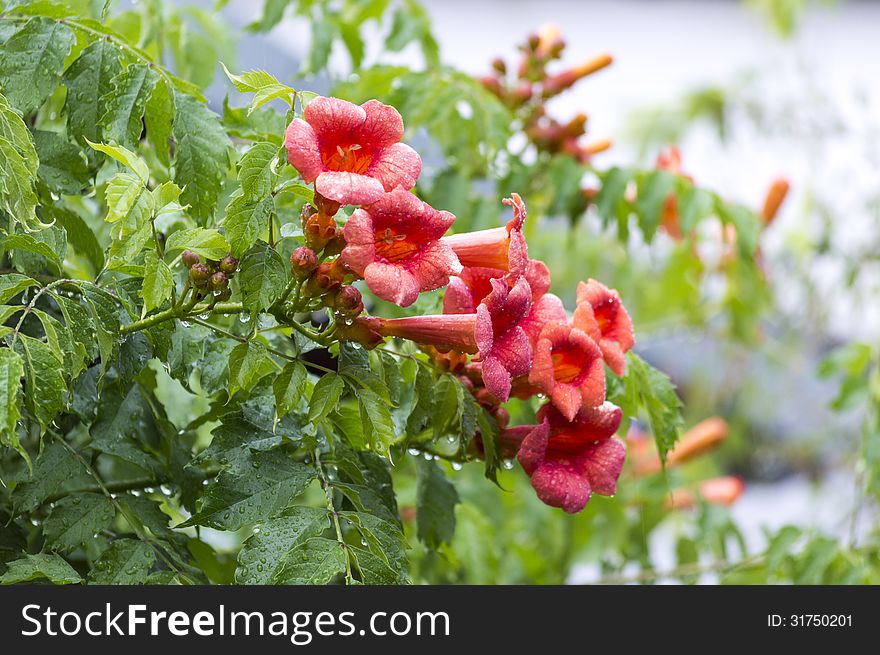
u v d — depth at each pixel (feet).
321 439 3.88
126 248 3.65
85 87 3.86
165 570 3.81
